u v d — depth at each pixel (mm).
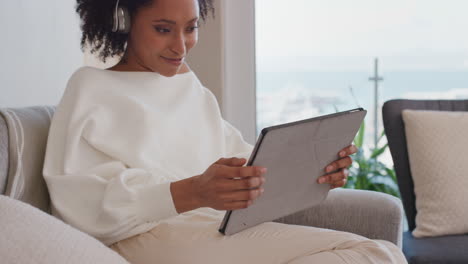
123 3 1431
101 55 1565
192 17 1419
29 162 1347
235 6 2734
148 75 1521
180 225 1324
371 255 1171
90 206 1274
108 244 1297
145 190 1257
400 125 2129
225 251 1225
